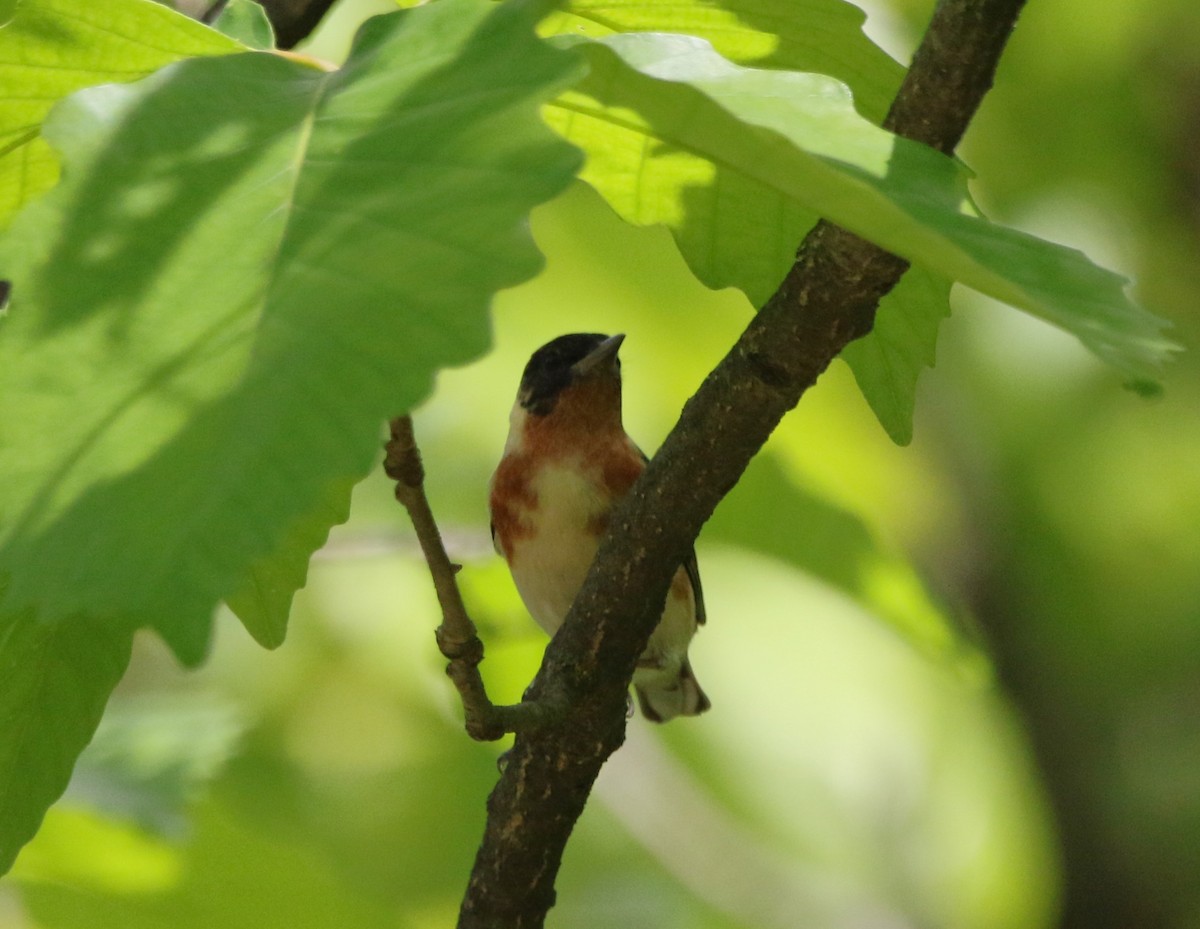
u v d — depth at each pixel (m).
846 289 4.39
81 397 2.42
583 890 13.32
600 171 4.69
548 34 4.35
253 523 2.16
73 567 2.16
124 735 8.94
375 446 2.21
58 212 2.75
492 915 5.57
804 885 13.45
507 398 11.30
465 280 2.37
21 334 2.54
